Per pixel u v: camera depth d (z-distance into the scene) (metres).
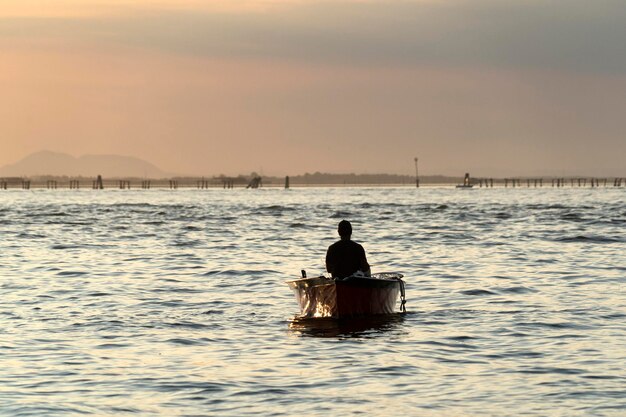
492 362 36.56
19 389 32.28
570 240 100.94
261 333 43.56
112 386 32.75
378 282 47.16
